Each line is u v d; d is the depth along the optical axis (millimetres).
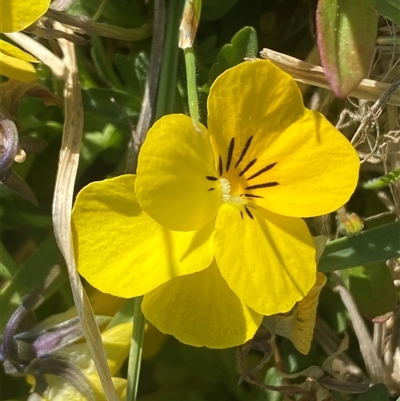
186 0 88
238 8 114
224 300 83
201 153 76
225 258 77
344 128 110
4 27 82
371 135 108
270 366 112
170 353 115
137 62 106
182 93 105
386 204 109
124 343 96
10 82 97
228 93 75
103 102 105
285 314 96
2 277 118
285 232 82
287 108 77
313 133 78
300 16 113
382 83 99
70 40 100
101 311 105
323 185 80
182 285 82
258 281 79
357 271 104
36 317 111
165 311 82
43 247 108
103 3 101
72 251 86
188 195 76
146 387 115
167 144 72
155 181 72
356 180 79
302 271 82
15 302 107
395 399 110
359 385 102
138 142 97
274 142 79
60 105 106
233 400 115
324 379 103
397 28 103
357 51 89
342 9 88
